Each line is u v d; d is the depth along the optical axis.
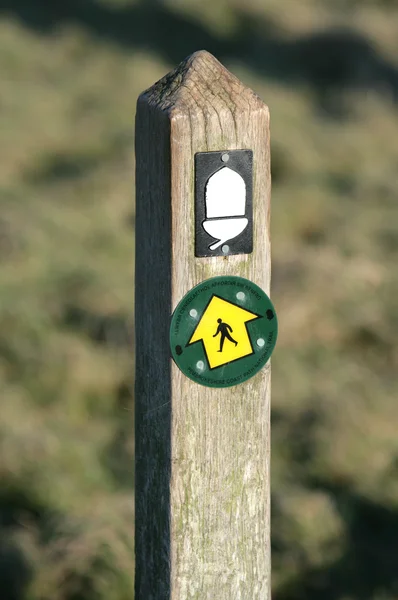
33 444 11.45
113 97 25.33
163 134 5.11
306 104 26.45
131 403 13.30
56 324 14.66
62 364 13.34
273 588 10.00
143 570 6.02
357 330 15.05
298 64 28.75
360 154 23.16
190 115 5.04
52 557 9.70
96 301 15.08
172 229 5.16
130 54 28.75
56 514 10.55
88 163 21.33
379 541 10.91
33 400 12.95
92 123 23.55
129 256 17.42
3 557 9.77
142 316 5.62
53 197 19.47
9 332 13.83
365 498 11.41
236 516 5.70
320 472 11.77
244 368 5.46
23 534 10.18
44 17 31.16
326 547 10.50
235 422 5.56
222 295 5.32
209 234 5.21
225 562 5.74
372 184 21.33
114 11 31.19
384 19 32.19
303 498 10.89
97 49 29.06
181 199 5.13
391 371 14.36
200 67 5.20
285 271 16.03
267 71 28.36
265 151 5.22
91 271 16.08
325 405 12.75
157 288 5.40
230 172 5.17
